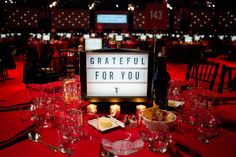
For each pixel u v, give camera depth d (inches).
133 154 46.5
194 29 863.1
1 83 271.9
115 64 71.2
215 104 80.0
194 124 61.8
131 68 71.4
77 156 44.8
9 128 58.5
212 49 489.4
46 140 52.9
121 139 52.4
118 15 884.0
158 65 70.6
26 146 49.8
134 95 73.0
